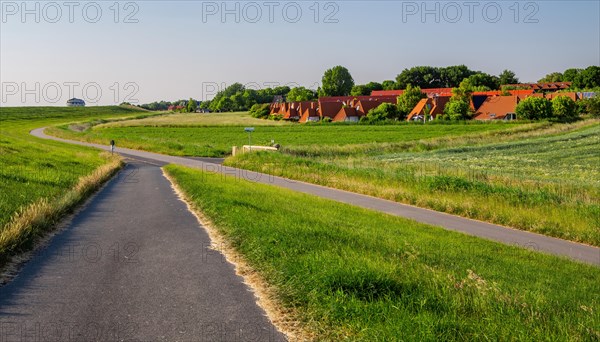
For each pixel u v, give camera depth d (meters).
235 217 12.60
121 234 11.77
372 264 7.85
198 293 7.38
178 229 12.42
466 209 19.95
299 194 21.83
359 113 117.44
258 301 7.06
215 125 98.44
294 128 86.44
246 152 42.53
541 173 32.59
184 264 9.02
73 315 6.41
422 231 14.84
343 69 178.62
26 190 15.76
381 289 6.77
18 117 128.50
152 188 22.59
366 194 25.02
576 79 164.62
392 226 14.80
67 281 7.89
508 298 6.63
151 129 94.31
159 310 6.65
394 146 53.62
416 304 6.31
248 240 10.21
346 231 11.84
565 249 14.78
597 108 99.00
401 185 25.11
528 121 82.31
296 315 6.45
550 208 19.30
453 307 6.27
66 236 11.44
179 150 58.84
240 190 19.88
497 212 19.12
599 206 18.97
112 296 7.19
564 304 7.23
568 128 67.38
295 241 9.84
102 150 57.00
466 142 56.88
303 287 7.01
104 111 175.00
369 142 63.03
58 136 79.06
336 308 6.16
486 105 108.38
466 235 15.16
